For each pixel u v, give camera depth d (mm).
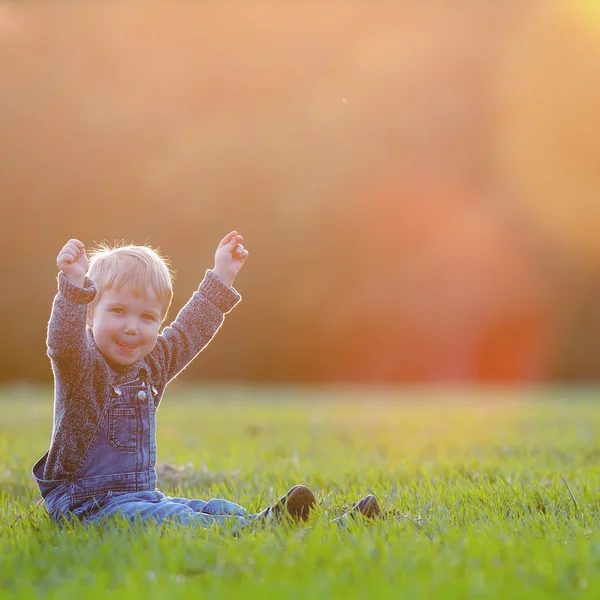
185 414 30062
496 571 5430
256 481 11789
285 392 56594
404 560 5723
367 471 13219
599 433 21109
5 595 5238
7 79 67688
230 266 9328
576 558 5812
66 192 68750
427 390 64062
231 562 5848
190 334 8969
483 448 17750
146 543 6594
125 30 69375
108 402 8133
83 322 7832
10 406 34031
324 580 5141
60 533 7309
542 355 75562
